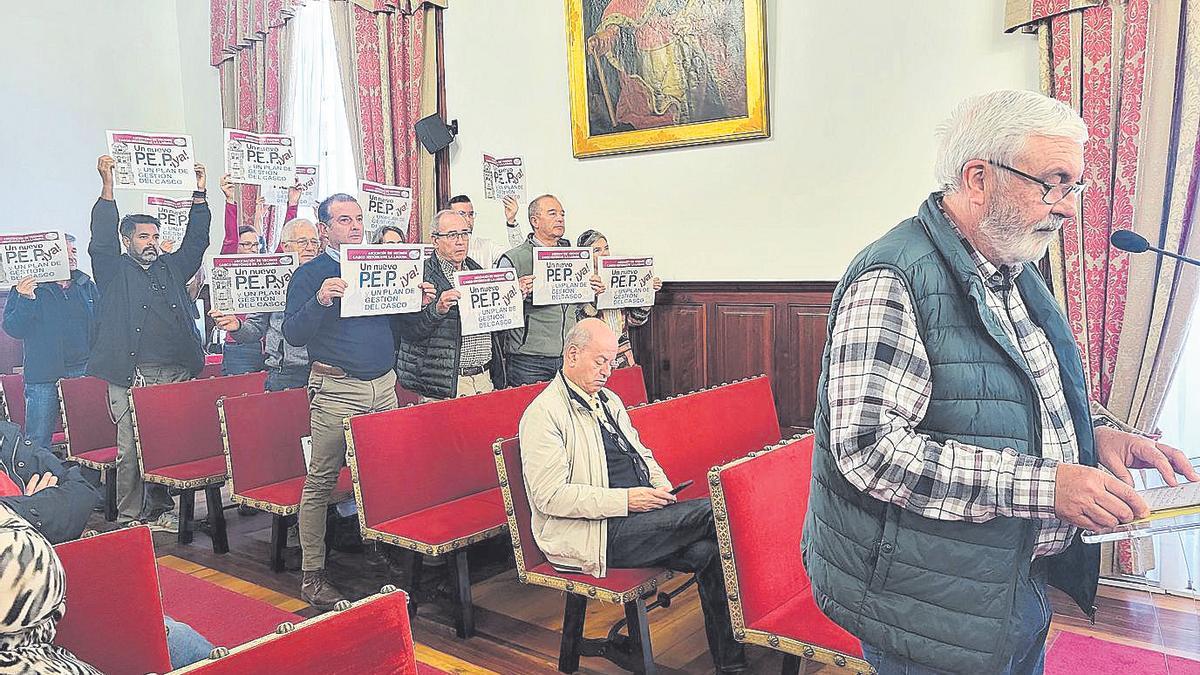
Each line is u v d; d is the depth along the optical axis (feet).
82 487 7.69
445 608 12.67
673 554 9.82
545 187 20.47
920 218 5.19
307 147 24.20
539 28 20.11
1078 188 4.85
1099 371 13.38
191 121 27.17
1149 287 12.77
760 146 17.21
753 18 16.74
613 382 15.14
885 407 4.76
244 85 25.22
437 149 21.66
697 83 17.62
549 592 13.28
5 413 17.12
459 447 12.75
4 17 23.35
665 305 18.67
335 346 12.96
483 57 21.13
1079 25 13.21
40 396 17.65
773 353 17.28
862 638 5.18
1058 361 5.41
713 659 10.16
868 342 4.85
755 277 17.49
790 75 16.70
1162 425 13.07
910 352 4.81
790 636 7.95
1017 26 13.85
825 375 5.21
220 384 16.37
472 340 15.14
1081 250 13.37
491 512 11.98
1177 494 4.61
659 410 11.78
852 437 4.82
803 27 16.47
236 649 4.43
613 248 19.45
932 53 15.15
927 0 15.14
